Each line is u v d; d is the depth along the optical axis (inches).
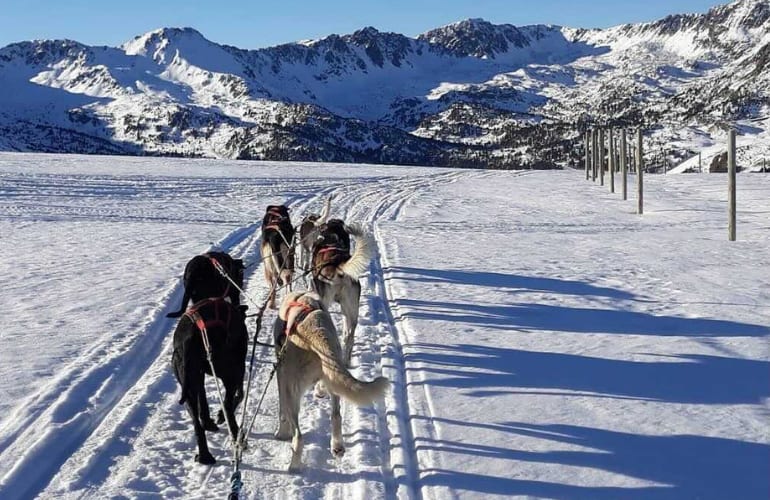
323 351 257.4
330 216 1029.8
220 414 314.8
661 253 711.1
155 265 637.9
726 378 343.6
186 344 271.3
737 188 1540.4
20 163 1861.5
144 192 1316.4
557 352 389.1
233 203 1186.6
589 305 494.6
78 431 297.7
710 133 6806.1
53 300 504.7
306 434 297.9
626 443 275.7
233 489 228.5
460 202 1267.2
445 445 276.1
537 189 1566.2
